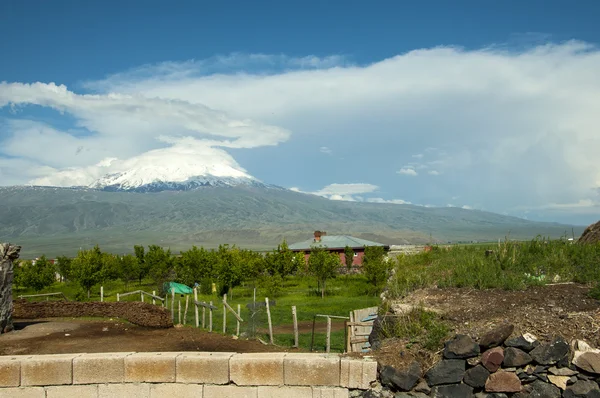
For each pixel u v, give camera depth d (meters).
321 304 33.09
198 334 19.31
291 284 51.84
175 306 30.80
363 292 41.75
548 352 8.30
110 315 24.11
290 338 20.06
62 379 9.11
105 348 16.39
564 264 12.98
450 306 10.41
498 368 8.43
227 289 43.50
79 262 43.31
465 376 8.48
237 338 18.70
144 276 55.72
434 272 13.85
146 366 9.06
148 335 18.83
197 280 50.53
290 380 8.77
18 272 51.16
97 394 9.10
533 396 8.27
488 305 10.16
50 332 19.28
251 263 51.03
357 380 8.63
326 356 9.00
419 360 8.81
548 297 10.31
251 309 20.52
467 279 12.09
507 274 12.46
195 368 8.97
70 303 24.80
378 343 9.95
